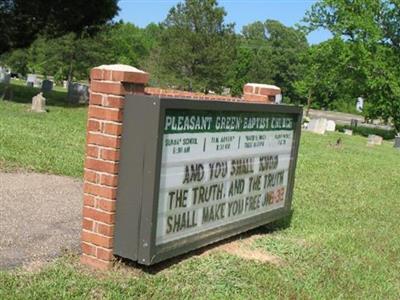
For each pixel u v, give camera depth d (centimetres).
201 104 509
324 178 1206
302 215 816
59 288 430
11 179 786
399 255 679
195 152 521
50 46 5544
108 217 476
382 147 2772
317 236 704
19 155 957
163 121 461
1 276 439
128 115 464
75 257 501
